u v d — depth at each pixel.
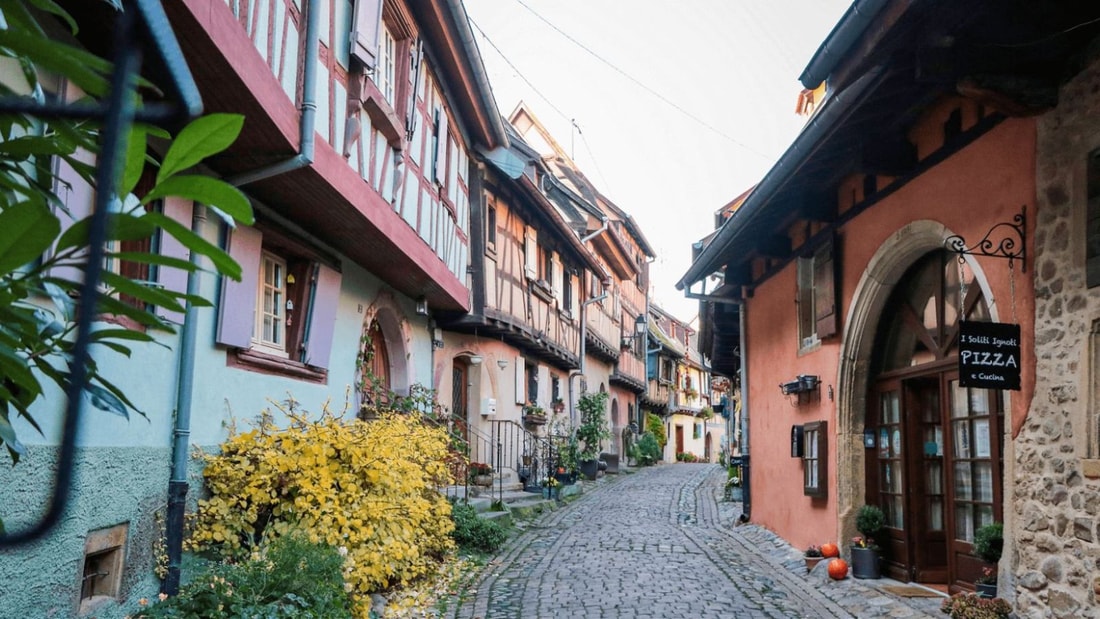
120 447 4.56
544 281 15.61
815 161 6.82
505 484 13.96
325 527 5.72
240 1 4.60
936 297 6.62
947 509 6.48
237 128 1.02
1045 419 4.70
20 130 2.71
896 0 4.04
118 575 4.58
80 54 1.03
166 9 3.72
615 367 25.11
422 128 9.02
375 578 5.72
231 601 4.47
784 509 9.92
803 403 9.19
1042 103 4.66
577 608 6.41
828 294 8.22
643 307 31.39
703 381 43.88
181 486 5.21
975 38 4.41
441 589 7.00
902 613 5.91
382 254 8.30
